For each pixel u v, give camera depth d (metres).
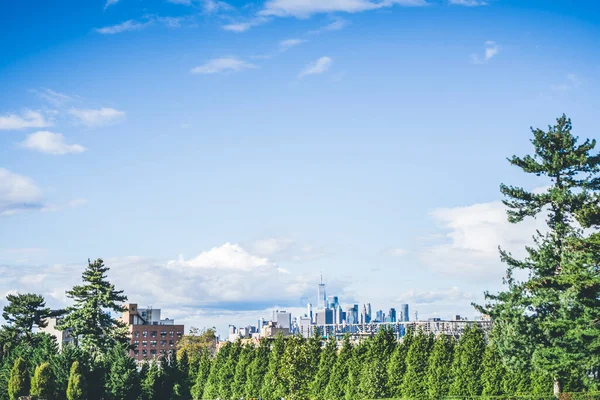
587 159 61.28
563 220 61.31
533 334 58.59
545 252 60.00
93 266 117.38
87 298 116.56
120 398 106.50
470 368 77.44
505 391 74.00
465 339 81.50
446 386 79.50
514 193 63.41
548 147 63.00
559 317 57.91
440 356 81.50
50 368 100.50
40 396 98.50
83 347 112.75
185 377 125.50
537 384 70.31
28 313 126.88
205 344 197.62
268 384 107.00
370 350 92.12
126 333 117.75
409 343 89.44
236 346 120.69
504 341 60.19
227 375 117.56
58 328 115.31
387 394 84.94
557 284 56.12
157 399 121.31
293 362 95.25
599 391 56.81
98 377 106.69
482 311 63.12
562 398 59.34
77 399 99.94
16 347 116.56
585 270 52.81
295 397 94.75
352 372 92.25
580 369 55.03
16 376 102.69
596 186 61.69
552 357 56.47
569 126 62.81
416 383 82.69
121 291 118.44
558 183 62.66
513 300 60.19
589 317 53.09
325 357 97.88
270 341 119.75
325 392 94.94
